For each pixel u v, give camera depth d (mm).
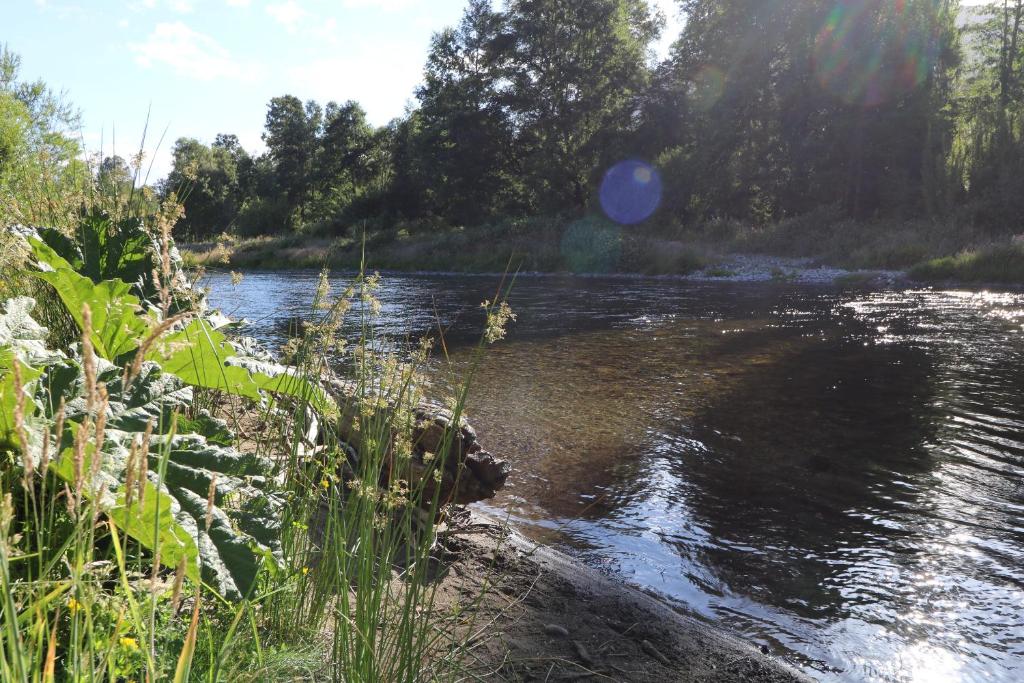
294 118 80938
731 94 36969
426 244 36562
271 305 16422
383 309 16625
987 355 9930
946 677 2930
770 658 2982
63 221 3812
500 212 47250
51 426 2098
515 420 6680
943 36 34062
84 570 1259
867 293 18672
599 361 9719
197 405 3035
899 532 4348
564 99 45094
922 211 30922
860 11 33781
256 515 2271
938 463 5594
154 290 3553
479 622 2951
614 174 39750
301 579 2312
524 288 22344
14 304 2523
